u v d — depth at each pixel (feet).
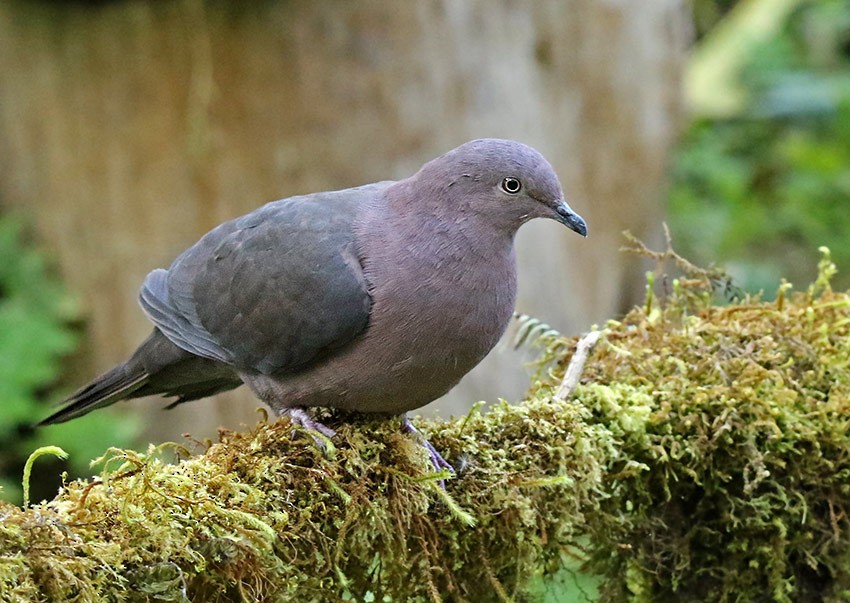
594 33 58.03
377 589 23.85
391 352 25.70
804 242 71.77
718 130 77.51
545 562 26.43
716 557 28.25
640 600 29.12
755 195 74.79
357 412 27.17
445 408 50.55
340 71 48.47
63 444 48.73
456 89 50.78
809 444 26.58
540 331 31.48
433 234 25.95
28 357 49.73
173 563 19.54
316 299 26.07
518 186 26.25
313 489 22.71
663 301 31.53
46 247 52.44
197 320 28.76
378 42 48.65
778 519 26.68
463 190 26.12
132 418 49.93
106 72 49.11
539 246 55.77
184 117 48.75
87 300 51.93
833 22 79.10
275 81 48.14
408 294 25.58
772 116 75.46
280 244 27.17
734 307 28.30
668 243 29.40
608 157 60.34
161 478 20.36
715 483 26.99
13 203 52.80
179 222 49.90
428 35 49.65
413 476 23.24
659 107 62.39
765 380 26.58
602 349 28.09
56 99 50.19
